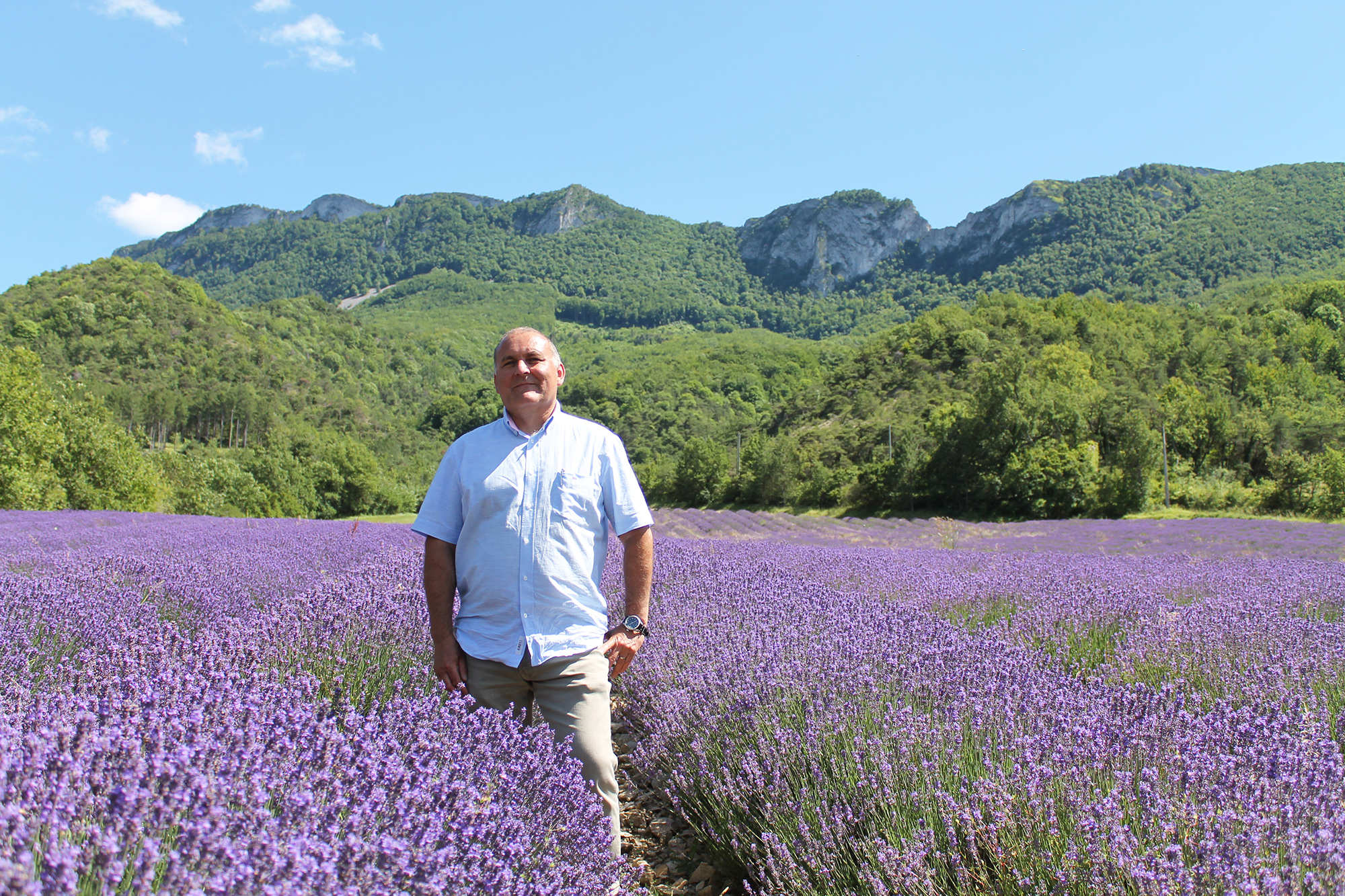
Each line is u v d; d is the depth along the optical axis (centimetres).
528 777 241
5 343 10681
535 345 286
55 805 142
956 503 4925
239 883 132
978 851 250
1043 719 312
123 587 520
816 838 271
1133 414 4434
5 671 303
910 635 460
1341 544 1992
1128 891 208
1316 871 195
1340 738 331
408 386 16375
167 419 9950
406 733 238
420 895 161
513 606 275
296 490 7006
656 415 11394
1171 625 489
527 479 279
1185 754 268
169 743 185
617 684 471
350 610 404
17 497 2858
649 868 326
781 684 361
